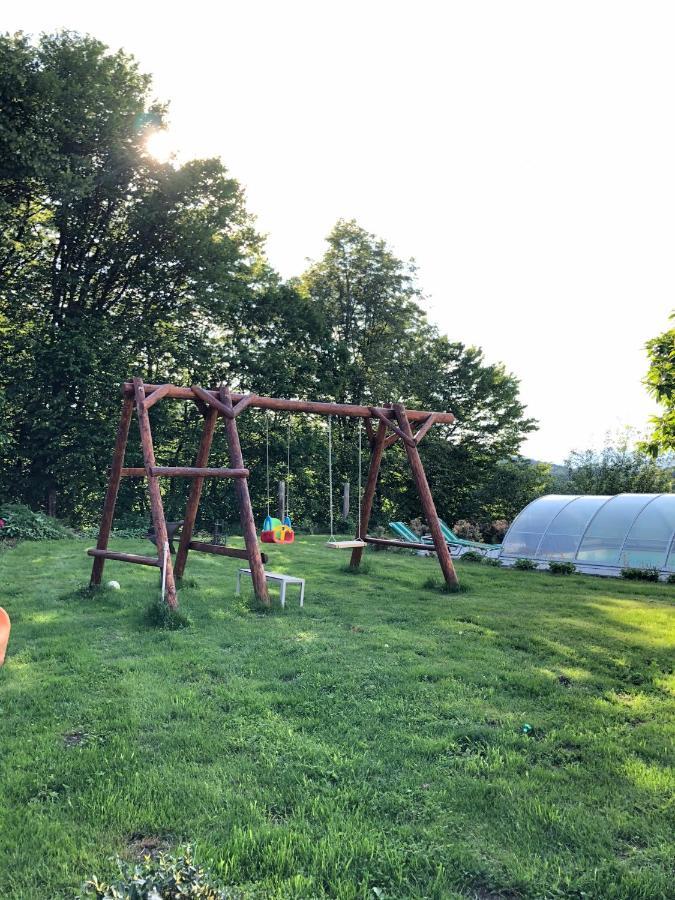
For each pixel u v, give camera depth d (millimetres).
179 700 6309
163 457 32344
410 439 14250
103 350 26172
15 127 21812
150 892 2789
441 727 5742
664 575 17078
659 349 14734
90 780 4605
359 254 36938
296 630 9445
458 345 39188
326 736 5531
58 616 10234
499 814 4305
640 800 4504
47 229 26719
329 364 34250
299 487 34406
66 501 28844
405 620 10352
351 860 3754
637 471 34062
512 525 21391
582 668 7781
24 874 3561
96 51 24812
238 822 4102
